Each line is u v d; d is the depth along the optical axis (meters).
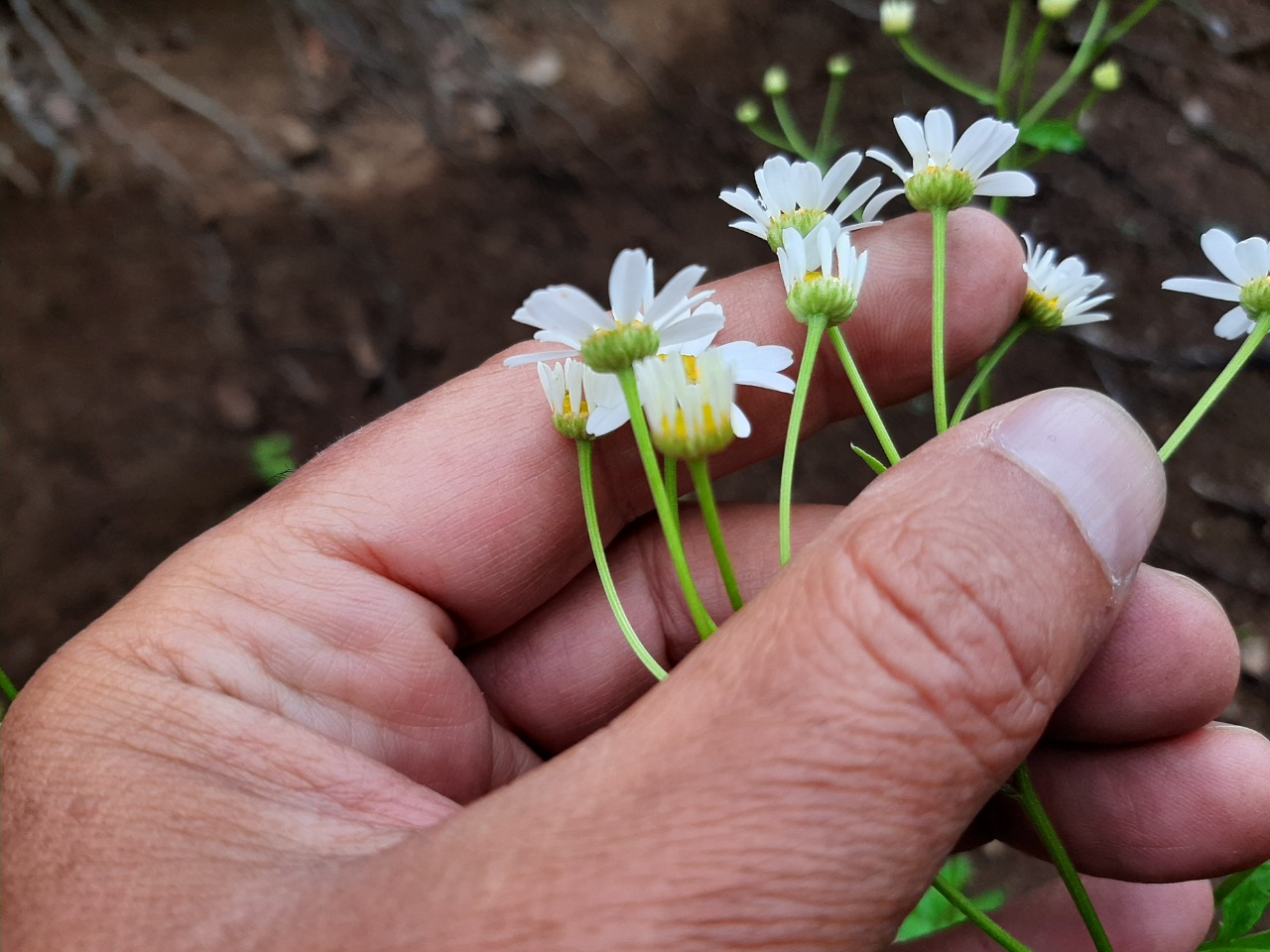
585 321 0.08
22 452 0.26
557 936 0.06
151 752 0.08
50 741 0.09
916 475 0.08
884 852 0.07
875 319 0.12
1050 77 0.27
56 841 0.08
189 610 0.10
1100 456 0.08
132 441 0.26
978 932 0.13
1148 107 0.26
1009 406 0.08
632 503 0.13
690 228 0.27
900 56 0.28
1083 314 0.12
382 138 0.30
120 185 0.29
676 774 0.07
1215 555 0.21
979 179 0.10
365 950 0.06
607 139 0.29
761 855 0.06
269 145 0.30
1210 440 0.22
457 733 0.11
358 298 0.28
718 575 0.13
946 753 0.07
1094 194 0.25
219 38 0.32
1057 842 0.09
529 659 0.13
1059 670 0.07
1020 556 0.07
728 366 0.08
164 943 0.07
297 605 0.10
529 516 0.12
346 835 0.08
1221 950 0.11
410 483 0.11
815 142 0.28
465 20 0.32
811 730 0.07
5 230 0.29
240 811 0.08
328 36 0.32
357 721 0.10
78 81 0.31
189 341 0.27
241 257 0.28
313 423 0.26
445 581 0.11
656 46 0.31
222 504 0.25
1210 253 0.10
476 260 0.28
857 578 0.07
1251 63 0.26
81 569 0.25
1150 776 0.11
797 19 0.30
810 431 0.13
